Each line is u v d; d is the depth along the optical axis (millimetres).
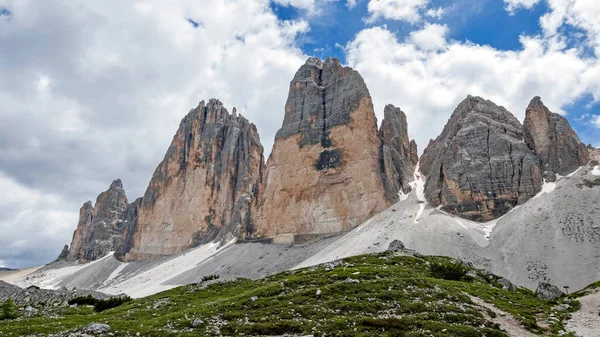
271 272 172625
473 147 181875
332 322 36719
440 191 179250
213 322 39688
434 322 37250
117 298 65188
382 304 43188
